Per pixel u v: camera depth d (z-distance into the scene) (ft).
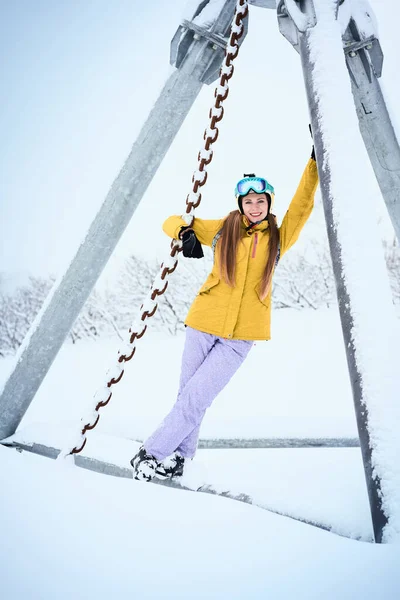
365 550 3.96
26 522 4.43
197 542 4.12
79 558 3.83
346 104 5.67
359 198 5.29
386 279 5.06
